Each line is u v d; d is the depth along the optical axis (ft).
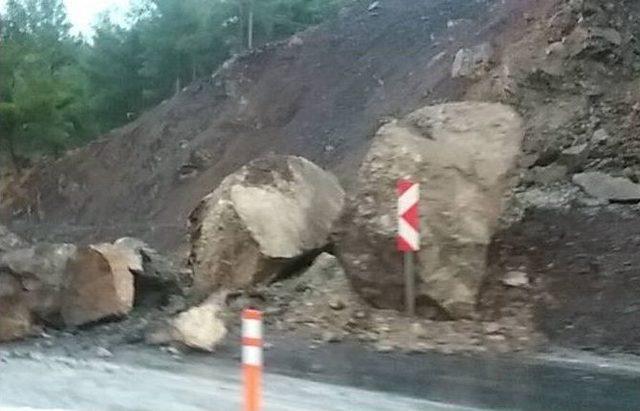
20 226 118.32
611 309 35.19
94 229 104.78
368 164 41.63
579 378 28.96
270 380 30.40
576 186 46.85
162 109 117.91
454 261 37.99
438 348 34.55
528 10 65.51
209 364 35.01
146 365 35.24
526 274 38.09
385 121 73.05
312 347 36.27
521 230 40.14
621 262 37.73
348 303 40.16
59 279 46.55
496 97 57.88
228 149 96.99
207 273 46.42
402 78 80.23
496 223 39.11
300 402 26.66
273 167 48.14
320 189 48.24
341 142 79.25
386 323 37.83
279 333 38.96
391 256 39.01
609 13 57.06
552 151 50.24
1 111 126.41
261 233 44.73
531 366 31.04
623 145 49.88
